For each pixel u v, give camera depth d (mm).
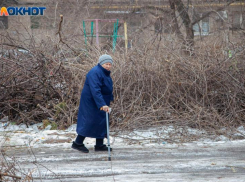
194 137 16062
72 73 18250
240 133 16391
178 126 17078
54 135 16062
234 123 17562
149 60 19094
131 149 14367
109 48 21453
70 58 19141
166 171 11773
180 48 20406
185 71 18578
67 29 30438
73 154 13656
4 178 10164
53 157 13273
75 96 18281
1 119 18547
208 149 14344
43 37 21312
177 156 13438
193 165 12336
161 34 21797
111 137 16047
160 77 18406
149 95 17984
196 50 19922
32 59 18797
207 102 18234
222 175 11391
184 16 35219
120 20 38031
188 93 18219
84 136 13711
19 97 18438
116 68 18609
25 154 13656
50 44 19953
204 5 39906
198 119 16984
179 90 18297
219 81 18266
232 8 39062
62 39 20359
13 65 18312
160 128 17016
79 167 12117
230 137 16172
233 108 17703
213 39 22203
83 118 13617
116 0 46750
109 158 12930
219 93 18312
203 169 11969
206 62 18906
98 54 19531
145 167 12125
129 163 12594
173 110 17953
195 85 18109
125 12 45344
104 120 13688
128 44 21797
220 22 38312
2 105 18672
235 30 26781
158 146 14836
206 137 16172
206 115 17203
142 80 18203
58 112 17859
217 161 12773
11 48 19359
